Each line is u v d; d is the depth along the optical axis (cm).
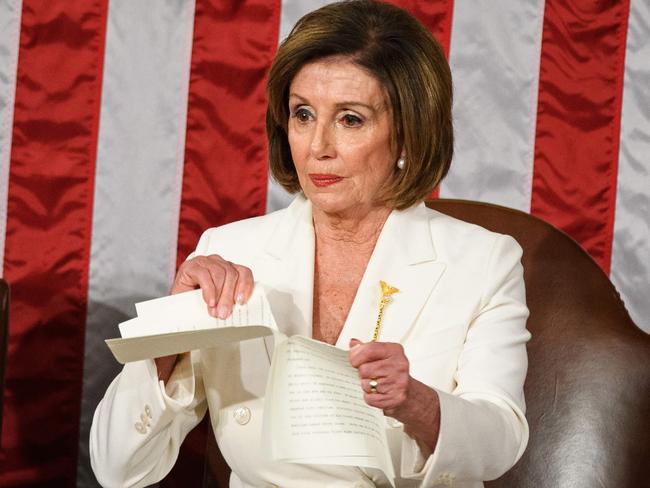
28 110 885
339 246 657
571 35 901
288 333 629
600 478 736
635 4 901
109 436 598
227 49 895
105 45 891
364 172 601
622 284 913
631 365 745
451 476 550
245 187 903
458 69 901
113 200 898
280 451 509
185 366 596
